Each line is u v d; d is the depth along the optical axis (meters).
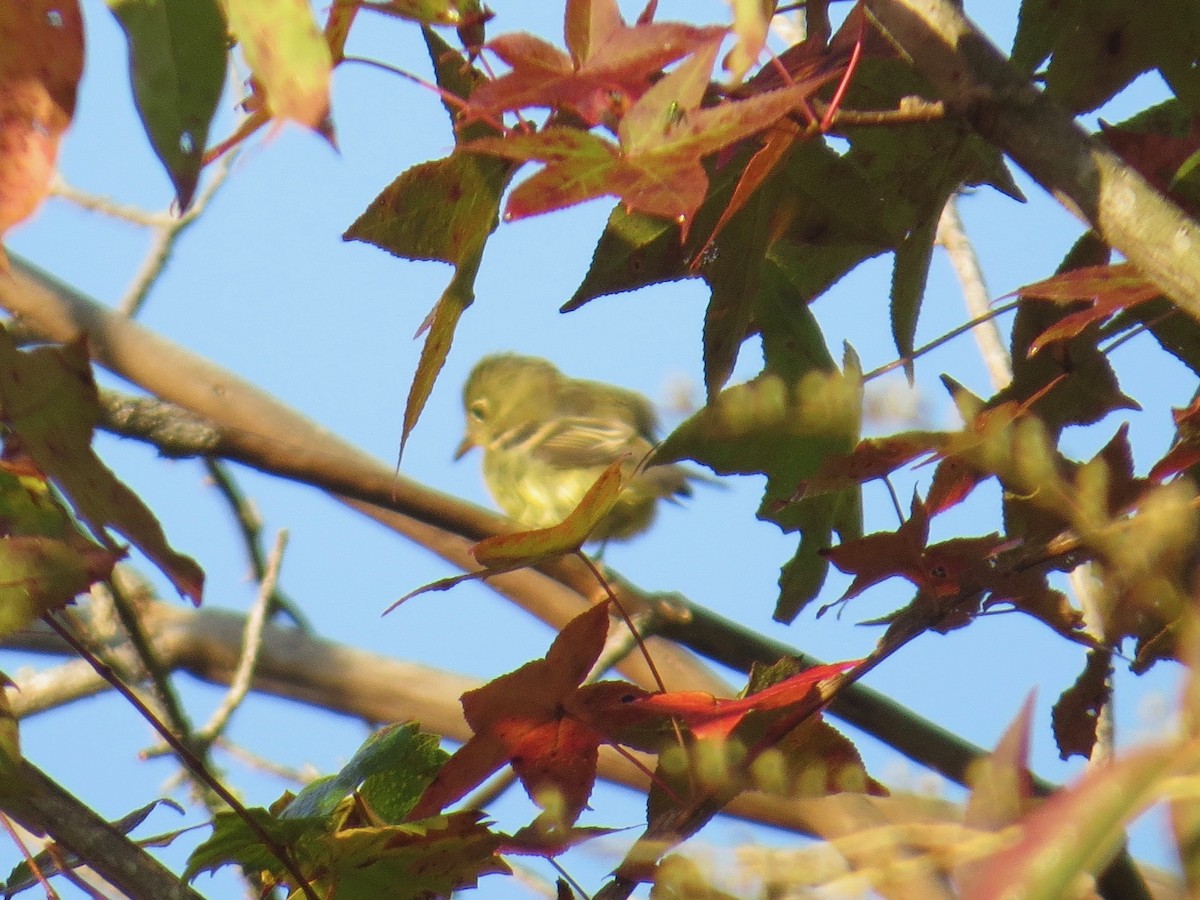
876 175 3.97
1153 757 1.64
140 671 6.81
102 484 3.06
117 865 3.43
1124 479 3.43
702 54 2.83
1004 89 3.29
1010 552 3.47
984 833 2.43
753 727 3.50
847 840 2.50
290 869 3.41
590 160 2.79
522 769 3.59
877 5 3.44
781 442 3.75
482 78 3.51
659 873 2.98
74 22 2.37
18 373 3.02
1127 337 3.90
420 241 3.51
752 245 3.95
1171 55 4.11
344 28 3.29
